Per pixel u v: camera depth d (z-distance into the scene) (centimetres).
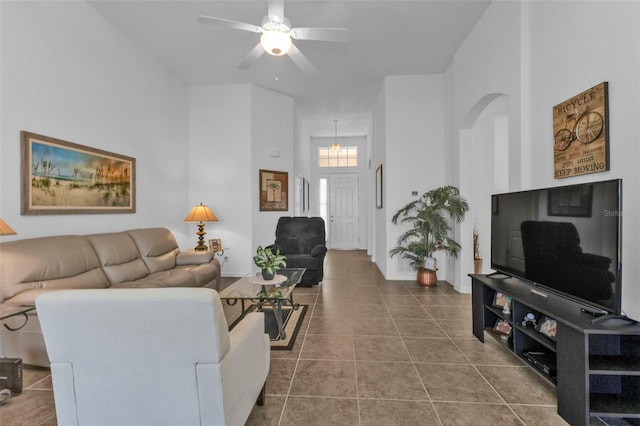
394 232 480
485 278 248
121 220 354
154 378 113
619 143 166
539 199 196
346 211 889
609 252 147
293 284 291
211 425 114
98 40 319
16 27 238
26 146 244
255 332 150
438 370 208
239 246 510
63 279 237
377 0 301
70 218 287
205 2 304
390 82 477
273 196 541
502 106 390
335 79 490
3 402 172
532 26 243
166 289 108
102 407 117
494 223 250
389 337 261
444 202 404
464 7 310
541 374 181
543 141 230
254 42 377
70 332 111
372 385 190
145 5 308
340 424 156
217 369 111
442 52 402
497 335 230
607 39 173
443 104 468
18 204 240
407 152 476
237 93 509
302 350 237
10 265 205
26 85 245
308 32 268
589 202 158
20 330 201
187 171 510
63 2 277
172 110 466
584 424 145
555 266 182
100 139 323
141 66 390
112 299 105
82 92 299
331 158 892
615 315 150
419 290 414
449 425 155
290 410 166
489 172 405
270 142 540
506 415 162
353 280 475
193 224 511
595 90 179
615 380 159
